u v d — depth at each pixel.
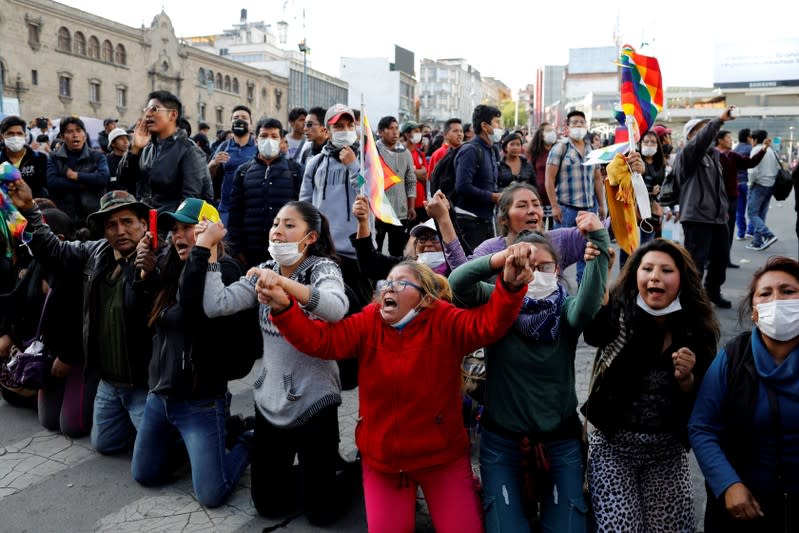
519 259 2.57
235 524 3.33
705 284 7.09
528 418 2.96
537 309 2.93
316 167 5.63
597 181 7.57
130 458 4.07
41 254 4.17
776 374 2.59
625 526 2.87
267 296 2.74
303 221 3.25
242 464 3.63
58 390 4.41
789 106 60.03
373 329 2.95
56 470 3.90
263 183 5.86
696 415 2.77
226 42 113.69
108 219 3.88
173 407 3.50
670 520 2.96
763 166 10.95
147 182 5.26
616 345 2.95
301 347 2.86
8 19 43.91
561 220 7.20
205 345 3.42
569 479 2.95
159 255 3.85
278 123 5.90
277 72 74.81
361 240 3.98
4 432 4.44
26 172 7.64
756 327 2.71
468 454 3.08
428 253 3.97
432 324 2.88
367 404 2.96
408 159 7.61
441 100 119.06
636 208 4.03
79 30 49.56
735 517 2.63
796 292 2.55
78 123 7.52
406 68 61.53
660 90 4.10
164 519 3.37
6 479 3.78
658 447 2.95
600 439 3.04
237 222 5.98
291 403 3.20
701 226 6.74
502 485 2.96
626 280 2.96
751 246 11.31
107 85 52.59
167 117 5.18
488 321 2.72
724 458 2.65
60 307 4.19
